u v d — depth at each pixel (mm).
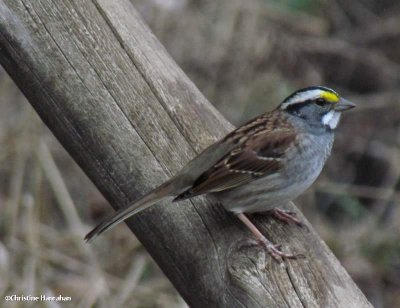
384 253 16844
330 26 20734
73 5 9586
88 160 9422
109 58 9500
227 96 17516
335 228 17312
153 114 9398
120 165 9234
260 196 9352
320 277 8148
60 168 16375
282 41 18672
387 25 20828
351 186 17953
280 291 7930
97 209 16344
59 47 9406
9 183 15508
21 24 9383
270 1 19234
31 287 13500
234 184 9227
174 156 9266
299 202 17047
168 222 8859
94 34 9555
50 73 9352
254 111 17438
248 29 17906
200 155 9141
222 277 8172
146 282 14633
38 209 15008
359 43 20578
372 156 19203
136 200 8766
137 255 15109
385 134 19609
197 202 9148
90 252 14633
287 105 9961
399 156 19016
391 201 17859
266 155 9422
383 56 20594
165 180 9102
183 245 8734
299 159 9609
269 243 8516
